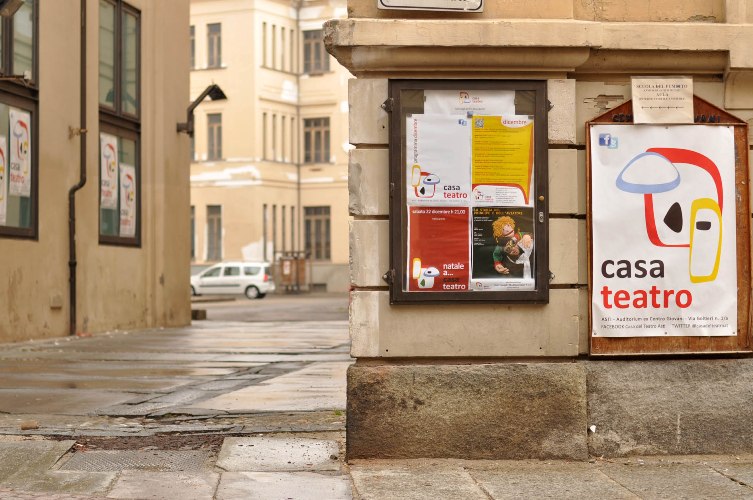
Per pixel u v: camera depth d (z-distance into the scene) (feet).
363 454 25.89
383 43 25.80
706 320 27.17
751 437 26.81
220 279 183.62
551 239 26.78
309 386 39.09
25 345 59.82
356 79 26.50
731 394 26.86
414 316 26.40
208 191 201.87
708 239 27.22
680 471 25.23
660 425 26.68
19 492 22.34
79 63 69.05
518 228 26.61
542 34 26.07
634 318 27.02
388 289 26.48
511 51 26.22
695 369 26.84
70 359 51.34
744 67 26.78
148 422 31.01
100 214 72.43
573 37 26.13
